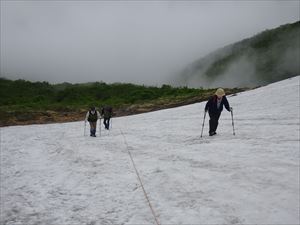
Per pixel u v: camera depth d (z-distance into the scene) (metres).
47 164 12.07
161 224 5.64
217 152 10.14
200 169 8.45
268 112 19.50
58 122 40.56
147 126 21.75
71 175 9.82
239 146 10.64
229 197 6.36
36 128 30.14
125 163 10.27
